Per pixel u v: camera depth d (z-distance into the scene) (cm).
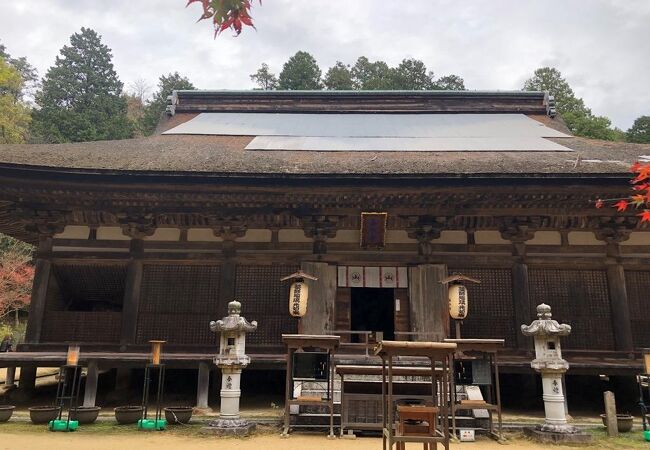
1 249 3881
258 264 1539
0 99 4697
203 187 1401
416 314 1468
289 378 1041
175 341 1481
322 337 1038
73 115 4631
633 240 1532
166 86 5503
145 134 5184
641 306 1493
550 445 968
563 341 1462
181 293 1522
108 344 1461
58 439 946
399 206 1482
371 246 1531
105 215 1551
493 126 2102
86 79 5222
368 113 2444
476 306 1490
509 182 1350
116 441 936
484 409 1073
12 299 3500
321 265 1509
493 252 1522
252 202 1477
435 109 2422
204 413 1246
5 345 2292
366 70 5816
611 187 1352
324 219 1535
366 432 1041
